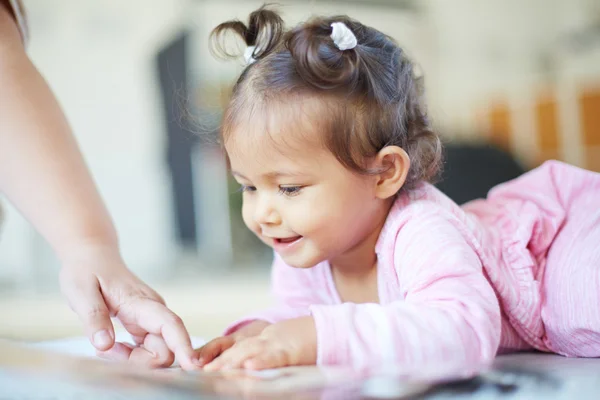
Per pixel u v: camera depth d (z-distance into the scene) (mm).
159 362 763
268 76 941
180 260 4176
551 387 537
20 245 3668
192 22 4242
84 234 938
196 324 2172
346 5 4414
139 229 4164
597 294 913
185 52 4227
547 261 1034
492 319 810
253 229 951
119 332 1073
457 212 993
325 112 913
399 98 1003
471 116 4777
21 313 2723
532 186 1129
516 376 574
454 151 2811
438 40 4828
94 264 887
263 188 928
